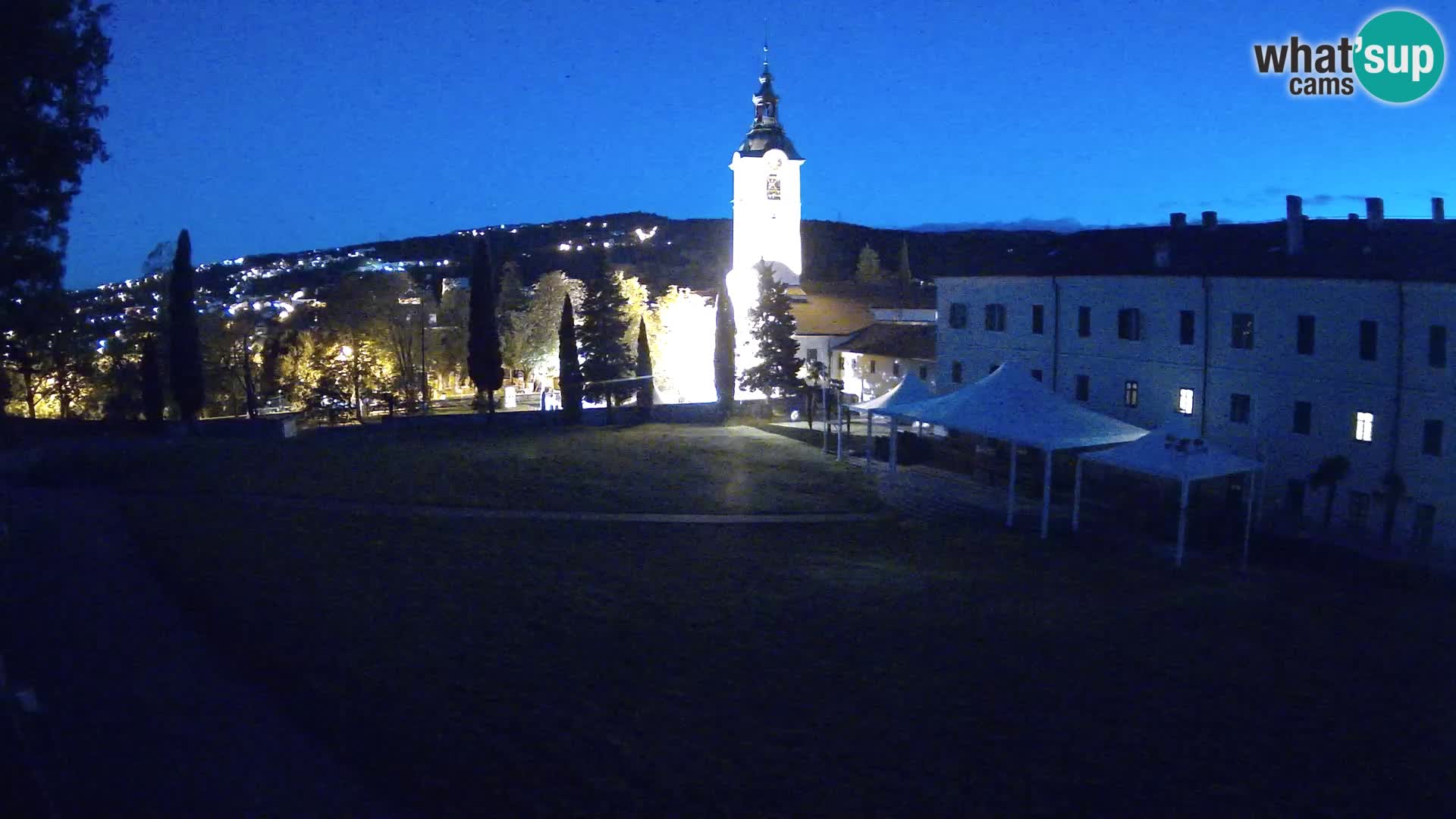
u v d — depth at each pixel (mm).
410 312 91688
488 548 31625
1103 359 49781
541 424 68688
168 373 75375
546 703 18266
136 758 14875
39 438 57312
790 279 92062
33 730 15570
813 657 21875
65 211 29578
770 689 19703
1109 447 45062
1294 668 22297
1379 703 20234
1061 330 51969
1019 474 45625
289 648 20297
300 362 85500
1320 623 26328
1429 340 36469
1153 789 15945
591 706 18266
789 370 74688
